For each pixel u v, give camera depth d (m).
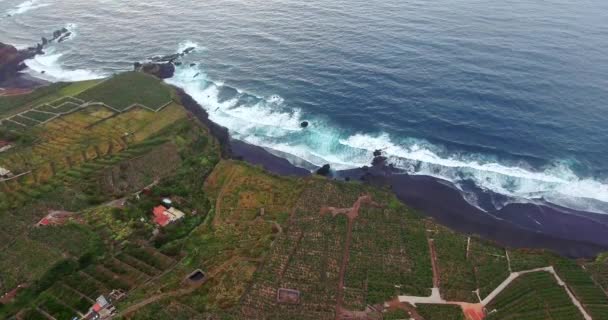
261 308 79.38
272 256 89.75
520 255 90.00
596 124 122.94
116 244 92.12
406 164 117.38
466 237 94.56
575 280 84.44
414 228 96.62
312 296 81.69
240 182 110.88
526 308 78.81
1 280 84.50
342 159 121.19
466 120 128.00
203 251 91.25
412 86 143.12
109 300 80.12
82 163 113.44
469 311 78.88
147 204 101.00
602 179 108.88
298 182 110.25
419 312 78.94
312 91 147.00
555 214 102.69
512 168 113.31
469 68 148.00
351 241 93.31
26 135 122.88
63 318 76.81
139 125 130.12
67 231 93.88
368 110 135.88
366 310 79.44
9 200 101.56
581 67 144.12
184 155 118.62
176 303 80.06
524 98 133.12
